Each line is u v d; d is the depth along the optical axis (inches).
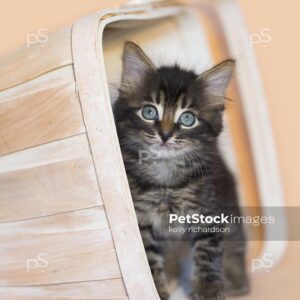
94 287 15.7
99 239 15.4
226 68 18.6
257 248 20.4
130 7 17.7
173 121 18.4
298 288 18.2
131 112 18.4
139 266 15.3
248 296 18.0
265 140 20.9
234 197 20.3
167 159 18.6
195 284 18.3
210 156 19.2
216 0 20.1
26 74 16.0
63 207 15.7
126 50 18.1
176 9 19.5
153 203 18.6
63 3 20.5
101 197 15.3
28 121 15.8
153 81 18.5
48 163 15.7
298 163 21.2
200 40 20.4
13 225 16.4
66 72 15.4
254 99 20.6
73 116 15.3
